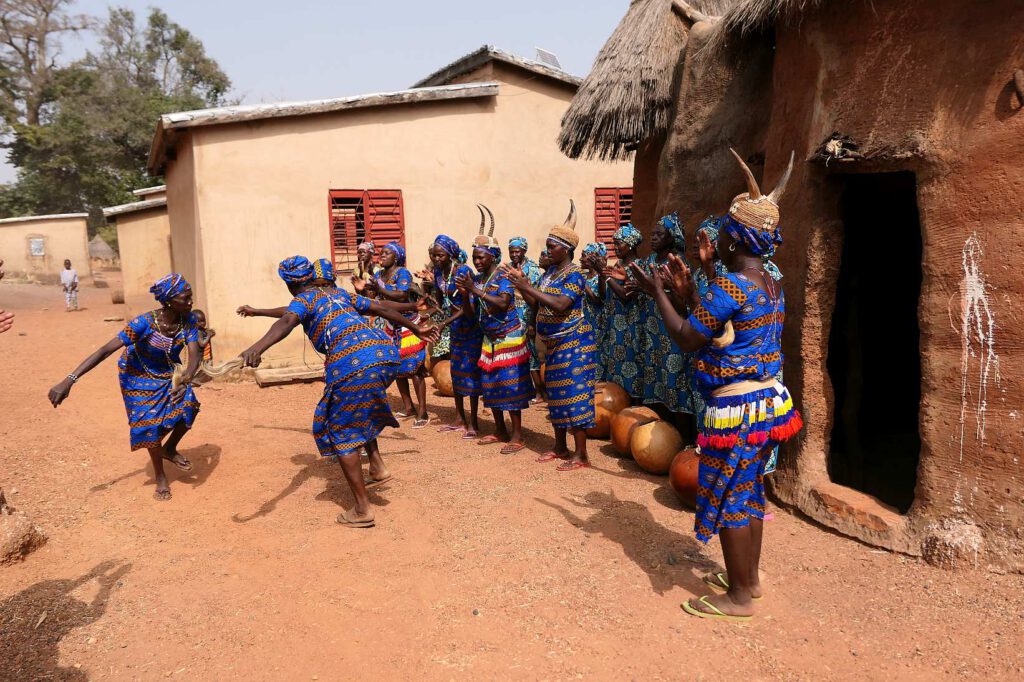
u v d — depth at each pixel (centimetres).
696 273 604
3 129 4319
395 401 874
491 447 672
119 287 2750
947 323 415
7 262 2906
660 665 336
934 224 418
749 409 350
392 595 404
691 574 419
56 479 593
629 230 667
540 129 1191
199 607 393
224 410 823
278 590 411
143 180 4166
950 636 351
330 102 1002
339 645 357
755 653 343
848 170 459
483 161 1145
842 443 618
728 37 589
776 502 515
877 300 742
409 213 1095
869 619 367
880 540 437
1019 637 346
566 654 346
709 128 636
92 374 1033
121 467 625
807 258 486
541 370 879
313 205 1019
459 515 509
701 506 367
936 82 411
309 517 513
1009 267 390
